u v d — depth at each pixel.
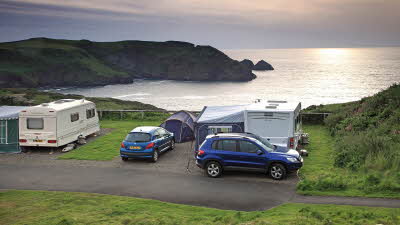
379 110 21.61
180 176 14.33
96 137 22.39
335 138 19.78
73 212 10.05
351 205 10.08
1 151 18.67
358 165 13.78
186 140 21.39
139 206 10.67
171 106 134.00
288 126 15.77
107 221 8.99
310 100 144.88
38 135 18.39
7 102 35.69
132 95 188.50
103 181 13.81
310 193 11.55
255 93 185.12
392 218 8.23
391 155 13.67
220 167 13.93
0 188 13.12
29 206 10.79
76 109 20.20
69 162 16.81
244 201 11.21
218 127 17.06
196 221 8.88
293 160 13.32
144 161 16.91
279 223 8.09
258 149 13.60
